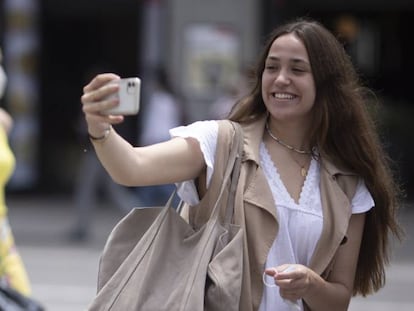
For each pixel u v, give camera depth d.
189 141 6.12
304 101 6.36
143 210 6.16
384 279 6.88
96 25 28.42
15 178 26.52
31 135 26.50
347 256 6.44
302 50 6.34
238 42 24.19
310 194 6.34
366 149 6.55
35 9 26.36
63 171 29.23
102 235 22.55
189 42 24.28
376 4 26.77
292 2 25.75
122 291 5.79
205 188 6.20
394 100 28.61
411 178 28.41
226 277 5.77
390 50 28.47
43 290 16.86
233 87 19.75
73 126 28.91
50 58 28.53
